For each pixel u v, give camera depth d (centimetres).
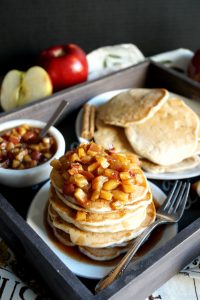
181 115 46
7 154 41
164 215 36
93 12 67
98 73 61
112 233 33
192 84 51
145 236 33
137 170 34
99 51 64
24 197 41
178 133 44
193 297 33
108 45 72
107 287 27
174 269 33
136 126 44
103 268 32
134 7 69
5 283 33
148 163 42
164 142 43
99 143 44
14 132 42
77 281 28
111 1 67
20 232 32
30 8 62
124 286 27
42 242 31
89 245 32
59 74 57
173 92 54
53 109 48
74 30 67
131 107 46
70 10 65
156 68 55
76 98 50
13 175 39
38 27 64
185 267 35
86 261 33
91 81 51
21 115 45
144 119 44
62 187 32
